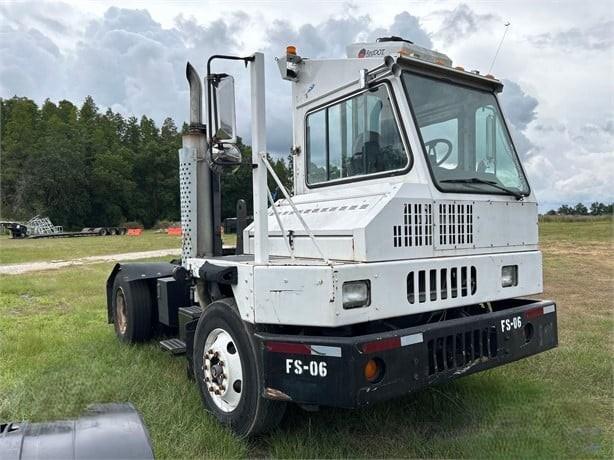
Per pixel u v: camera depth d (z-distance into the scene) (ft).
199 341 13.25
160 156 284.82
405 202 11.55
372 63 13.69
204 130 16.55
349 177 14.21
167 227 235.20
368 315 10.53
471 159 13.88
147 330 19.63
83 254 78.48
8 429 6.23
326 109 15.07
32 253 80.79
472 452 11.27
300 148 15.98
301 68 15.89
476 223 12.92
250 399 11.44
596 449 11.41
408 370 10.50
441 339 11.11
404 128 12.67
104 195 260.83
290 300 10.61
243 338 11.64
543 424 12.66
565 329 21.83
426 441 11.85
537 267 14.19
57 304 30.86
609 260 50.29
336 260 11.44
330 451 11.40
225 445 11.43
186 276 15.40
